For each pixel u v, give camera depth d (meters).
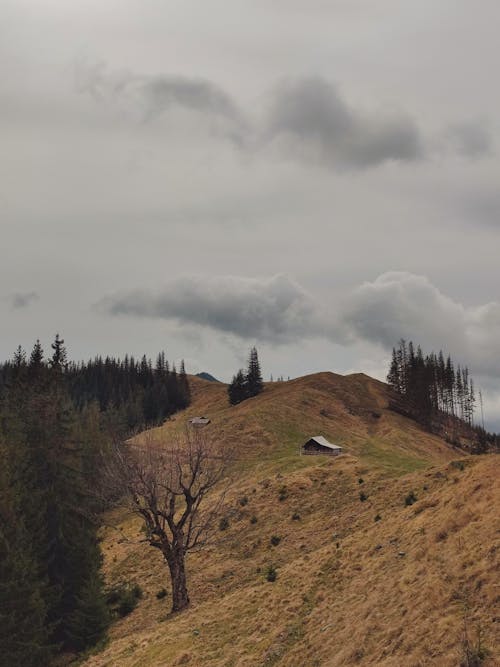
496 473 31.42
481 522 26.44
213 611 37.16
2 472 44.47
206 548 56.31
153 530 44.69
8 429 55.34
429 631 20.38
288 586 35.59
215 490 79.44
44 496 48.94
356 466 69.00
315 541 49.09
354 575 32.16
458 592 21.98
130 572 55.75
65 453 53.28
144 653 33.66
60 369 93.31
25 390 78.06
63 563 47.47
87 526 51.78
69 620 44.97
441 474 51.78
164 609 44.59
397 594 25.09
